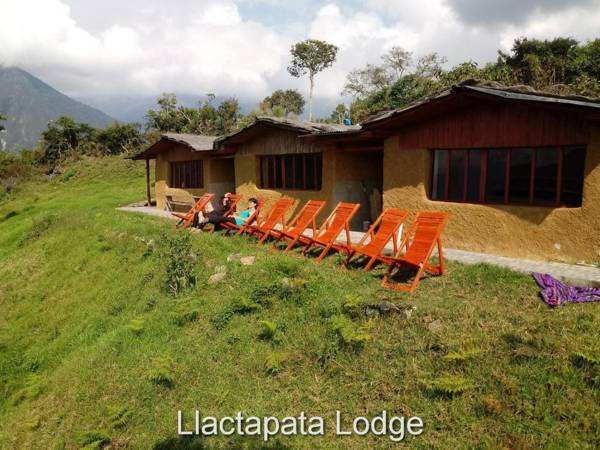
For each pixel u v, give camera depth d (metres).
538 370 4.37
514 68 28.00
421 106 8.38
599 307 5.43
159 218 15.77
